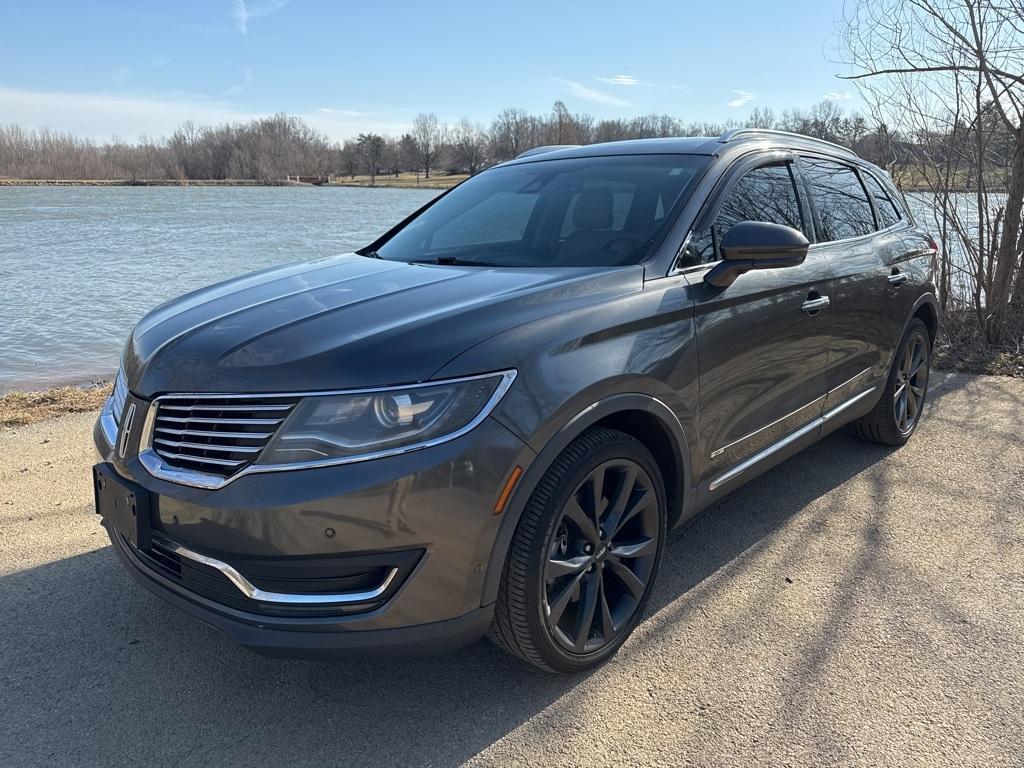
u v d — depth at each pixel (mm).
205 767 2279
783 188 3623
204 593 2312
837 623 2955
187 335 2533
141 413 2398
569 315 2490
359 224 38500
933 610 3039
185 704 2559
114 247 25734
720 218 3184
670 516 2979
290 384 2160
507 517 2260
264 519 2107
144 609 3133
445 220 3770
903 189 7922
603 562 2633
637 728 2408
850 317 3822
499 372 2240
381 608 2182
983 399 5852
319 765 2279
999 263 7410
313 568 2133
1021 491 4148
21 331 11805
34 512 4012
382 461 2104
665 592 3191
